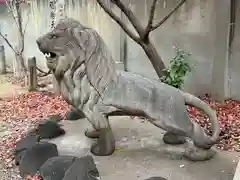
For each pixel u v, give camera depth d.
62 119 5.99
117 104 4.19
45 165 3.75
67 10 8.73
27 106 7.10
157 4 7.06
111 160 4.29
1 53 10.80
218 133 4.15
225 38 6.30
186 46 6.88
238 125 5.36
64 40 4.16
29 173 3.97
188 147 4.32
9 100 7.66
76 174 3.38
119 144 4.78
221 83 6.50
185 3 6.70
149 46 5.96
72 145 4.80
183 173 3.91
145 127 5.49
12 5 9.27
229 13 6.18
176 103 4.16
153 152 4.50
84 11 8.45
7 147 4.94
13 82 9.55
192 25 6.71
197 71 6.81
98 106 4.26
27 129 5.65
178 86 5.82
